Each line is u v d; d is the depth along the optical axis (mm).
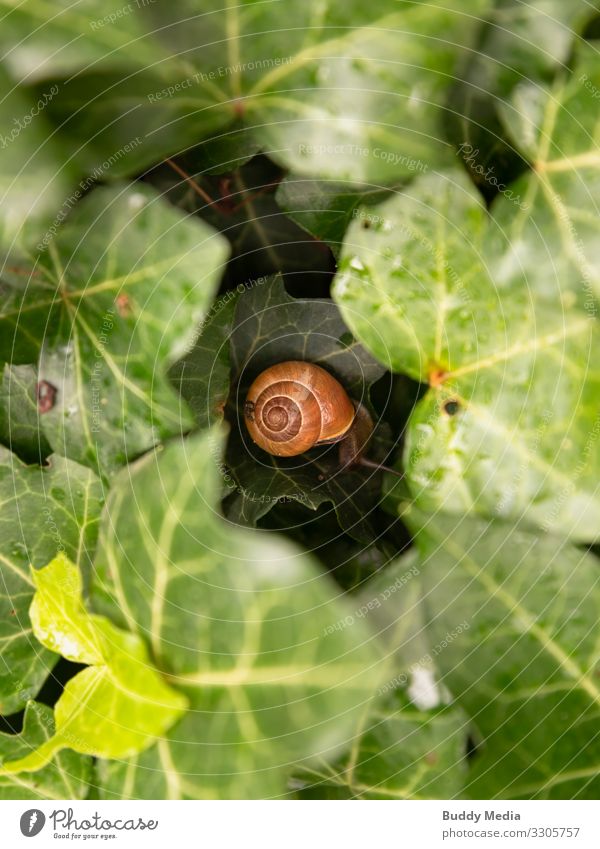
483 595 203
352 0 191
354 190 206
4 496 206
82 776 200
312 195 207
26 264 200
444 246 201
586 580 203
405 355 205
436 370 204
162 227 198
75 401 206
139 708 194
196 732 195
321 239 210
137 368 203
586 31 202
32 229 198
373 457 217
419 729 203
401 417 218
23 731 202
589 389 204
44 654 204
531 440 204
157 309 200
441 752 203
